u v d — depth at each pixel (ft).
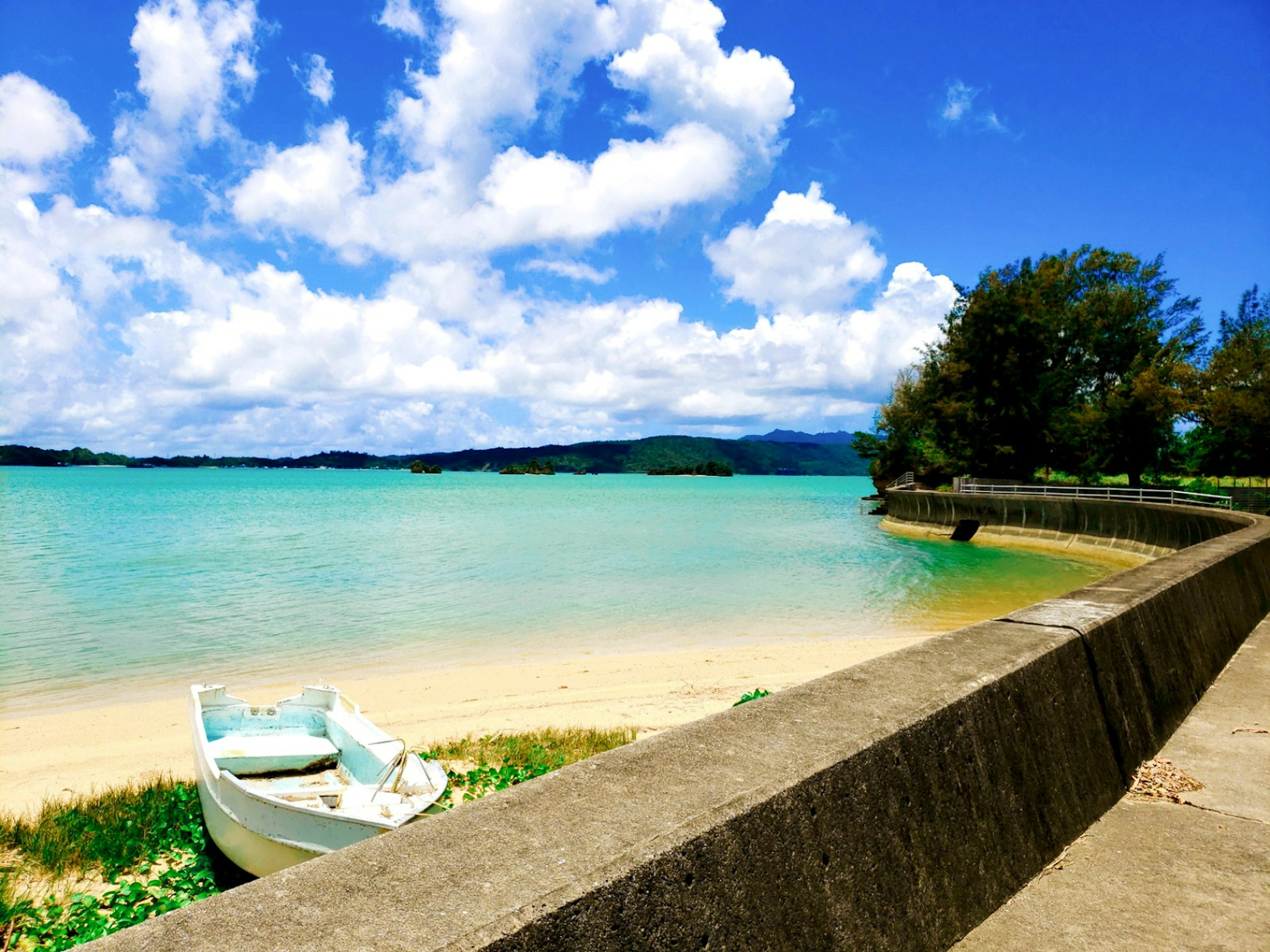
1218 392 145.18
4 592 88.99
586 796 5.71
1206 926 7.68
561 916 4.25
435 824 5.25
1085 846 9.40
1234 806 10.69
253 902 4.31
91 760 34.81
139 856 23.63
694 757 6.48
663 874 4.83
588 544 146.20
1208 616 18.51
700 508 289.94
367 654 59.98
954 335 197.57
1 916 19.65
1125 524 127.75
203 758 24.21
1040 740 9.57
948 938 7.07
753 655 57.77
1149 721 12.91
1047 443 183.11
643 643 63.87
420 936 3.96
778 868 5.63
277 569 109.09
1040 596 89.97
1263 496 122.62
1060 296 197.77
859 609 80.74
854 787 6.56
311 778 26.37
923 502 185.57
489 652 60.70
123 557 121.08
